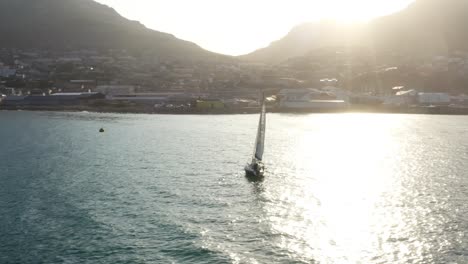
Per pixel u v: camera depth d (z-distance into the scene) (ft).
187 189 258.98
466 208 222.69
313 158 374.63
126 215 209.87
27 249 172.45
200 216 208.44
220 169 318.04
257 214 212.64
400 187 270.26
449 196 246.68
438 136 539.29
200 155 379.96
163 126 645.51
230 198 239.91
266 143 461.78
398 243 179.11
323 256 167.22
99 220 202.90
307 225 198.90
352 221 204.95
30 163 345.92
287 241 180.14
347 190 262.06
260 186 267.59
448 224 199.21
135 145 444.96
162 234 185.16
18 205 228.02
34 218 207.10
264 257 164.86
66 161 354.54
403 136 539.29
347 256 167.43
